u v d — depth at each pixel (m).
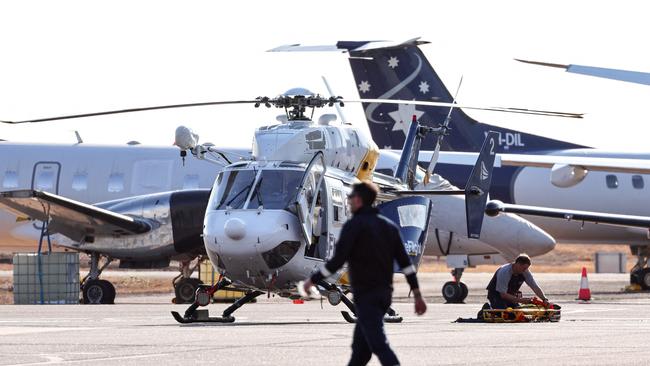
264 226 58.50
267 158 61.91
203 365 36.81
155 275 193.00
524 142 142.00
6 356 40.00
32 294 98.75
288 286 60.81
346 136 65.19
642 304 90.69
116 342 45.97
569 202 136.50
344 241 29.42
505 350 42.25
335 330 54.12
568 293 122.75
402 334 51.28
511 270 63.50
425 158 130.75
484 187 73.19
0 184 124.94
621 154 140.00
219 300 100.00
